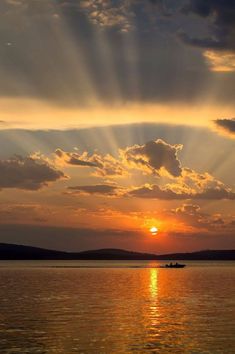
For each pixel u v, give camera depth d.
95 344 45.84
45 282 141.12
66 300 85.69
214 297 92.69
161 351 43.12
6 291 106.19
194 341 47.31
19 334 50.62
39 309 71.69
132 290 110.81
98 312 68.25
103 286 124.06
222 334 50.91
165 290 111.31
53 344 45.75
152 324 57.28
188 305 78.12
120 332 51.91
